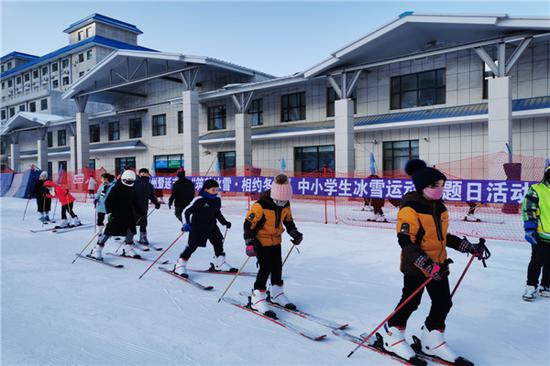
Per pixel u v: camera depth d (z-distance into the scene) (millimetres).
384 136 18172
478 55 14945
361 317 4156
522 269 5980
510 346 3471
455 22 13086
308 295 4895
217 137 24031
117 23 56438
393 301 4648
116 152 31469
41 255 7555
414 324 3951
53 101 43469
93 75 26297
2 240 9289
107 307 4527
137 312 4359
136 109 27562
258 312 4270
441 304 3125
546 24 12062
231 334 3732
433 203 3033
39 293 5086
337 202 15625
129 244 7379
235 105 23031
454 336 3684
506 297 4762
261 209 4184
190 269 6266
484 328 3861
